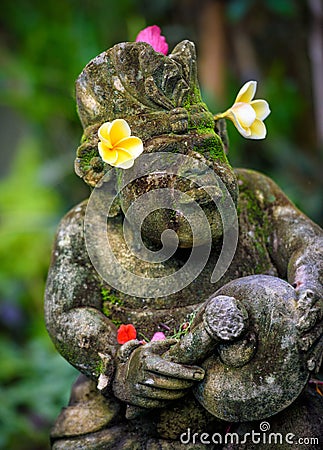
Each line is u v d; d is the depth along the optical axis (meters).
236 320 1.41
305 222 1.61
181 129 1.47
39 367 2.87
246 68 2.95
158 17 3.08
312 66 2.81
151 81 1.48
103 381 1.49
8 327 3.65
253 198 1.63
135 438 1.55
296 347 1.42
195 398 1.52
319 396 1.55
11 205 4.40
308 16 2.79
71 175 3.51
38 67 3.36
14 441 2.64
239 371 1.43
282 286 1.45
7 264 3.97
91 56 3.19
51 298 1.58
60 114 3.55
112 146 1.46
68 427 1.58
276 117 2.98
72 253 1.59
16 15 3.52
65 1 3.45
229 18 2.82
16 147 5.06
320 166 2.80
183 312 1.55
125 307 1.56
